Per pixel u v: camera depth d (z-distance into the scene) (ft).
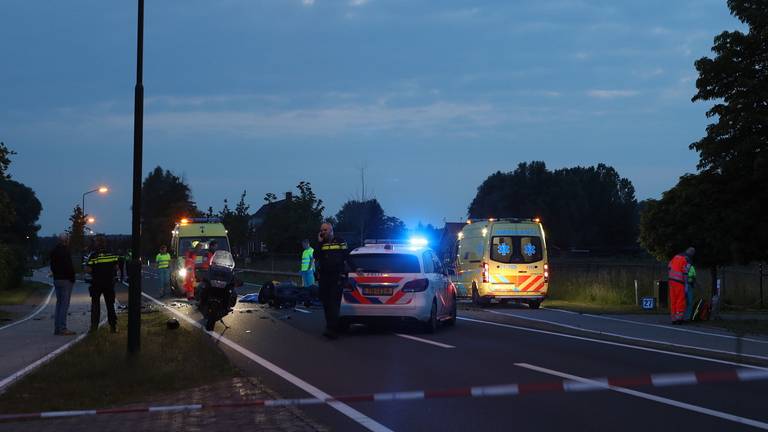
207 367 35.78
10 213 84.28
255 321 62.08
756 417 25.45
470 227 89.35
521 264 81.56
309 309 75.36
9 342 47.60
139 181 38.42
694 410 26.55
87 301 90.58
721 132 73.20
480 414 26.09
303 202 186.39
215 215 205.46
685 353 41.88
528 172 310.45
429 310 52.70
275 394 29.73
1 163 82.89
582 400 28.37
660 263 119.03
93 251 52.90
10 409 27.17
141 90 38.70
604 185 303.89
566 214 291.99
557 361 38.75
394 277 52.39
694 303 64.28
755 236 75.61
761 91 71.97
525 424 24.62
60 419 25.55
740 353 41.96
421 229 185.88
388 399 28.89
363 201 152.97
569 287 96.53
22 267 125.49
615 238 292.20
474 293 85.76
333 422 25.08
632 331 55.01
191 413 26.30
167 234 325.01
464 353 42.14
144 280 164.45
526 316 69.00
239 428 24.04
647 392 29.89
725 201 76.43
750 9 73.97
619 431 23.65
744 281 88.07
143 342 45.16
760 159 71.36
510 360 39.19
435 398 28.96
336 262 49.47
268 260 181.27
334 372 35.70
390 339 49.57
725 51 73.46
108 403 28.25
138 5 38.78
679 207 78.95
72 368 35.55
